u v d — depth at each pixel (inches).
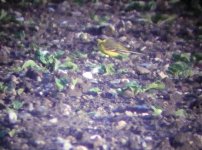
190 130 578.9
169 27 922.7
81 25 900.0
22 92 640.4
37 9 974.4
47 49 788.6
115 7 1010.1
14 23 897.5
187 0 1041.5
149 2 1013.2
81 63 742.5
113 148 530.0
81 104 621.9
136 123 585.9
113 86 676.7
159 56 792.9
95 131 560.1
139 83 692.7
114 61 761.6
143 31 891.4
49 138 540.4
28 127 559.8
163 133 569.0
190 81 711.1
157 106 629.0
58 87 648.4
